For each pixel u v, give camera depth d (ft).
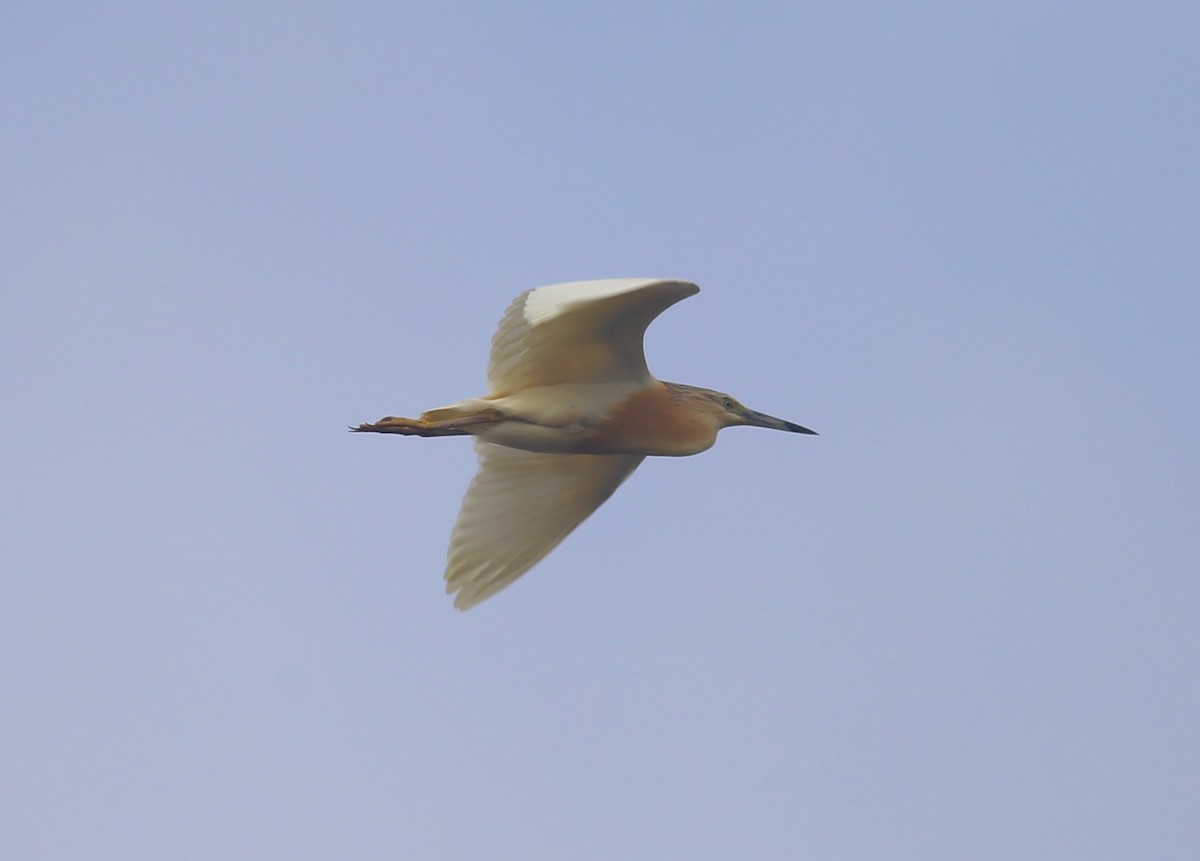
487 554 57.57
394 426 51.16
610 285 43.75
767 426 57.88
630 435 53.42
